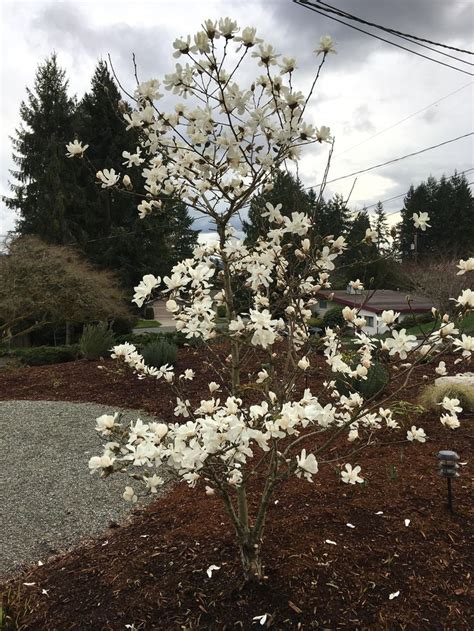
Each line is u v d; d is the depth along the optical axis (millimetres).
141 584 2186
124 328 17000
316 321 10203
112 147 19094
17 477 3936
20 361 10156
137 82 2109
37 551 2822
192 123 2133
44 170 20625
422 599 1934
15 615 2088
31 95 21188
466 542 2303
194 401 5820
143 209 2252
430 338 1836
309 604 1930
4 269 11109
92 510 3312
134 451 1562
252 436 1457
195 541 2496
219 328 1976
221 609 1944
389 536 2379
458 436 3855
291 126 2014
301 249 2086
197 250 2156
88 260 17922
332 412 1869
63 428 5176
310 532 2449
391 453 3539
